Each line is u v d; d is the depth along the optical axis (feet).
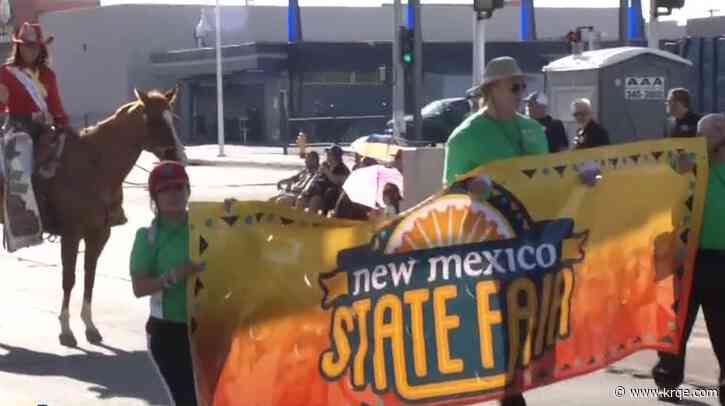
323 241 22.62
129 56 210.18
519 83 23.63
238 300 22.08
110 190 38.55
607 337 24.00
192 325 21.77
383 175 44.83
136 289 21.47
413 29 80.48
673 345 24.35
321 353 22.67
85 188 37.96
